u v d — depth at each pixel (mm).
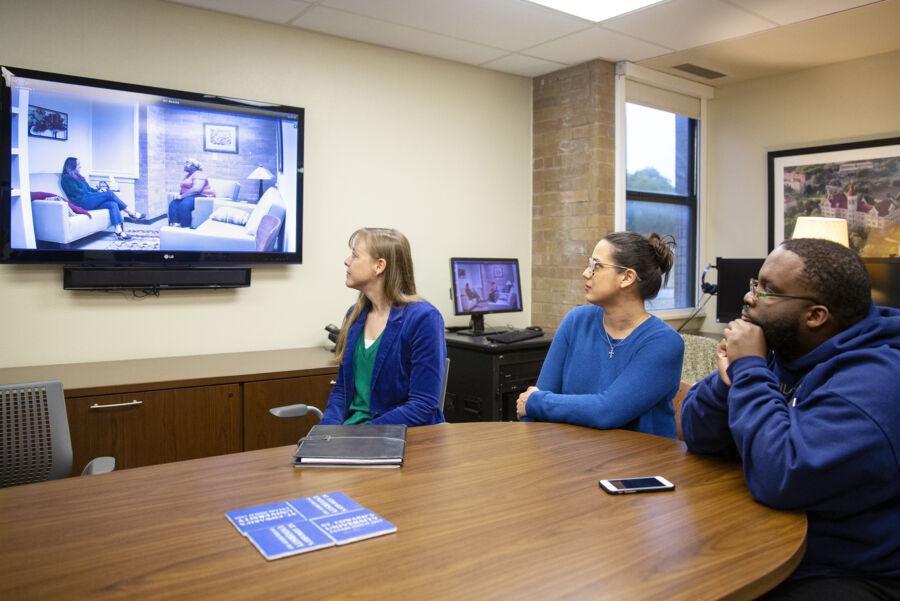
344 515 1090
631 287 1823
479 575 883
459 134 4023
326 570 893
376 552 953
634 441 1595
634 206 4324
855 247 3969
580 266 4074
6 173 2564
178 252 2961
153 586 844
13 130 2572
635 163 4301
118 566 902
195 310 3107
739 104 4551
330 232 3510
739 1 3051
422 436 1631
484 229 4172
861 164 3943
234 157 3092
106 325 2883
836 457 1034
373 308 2207
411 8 3102
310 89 3408
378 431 1591
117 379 2449
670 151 4531
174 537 1002
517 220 4352
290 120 3246
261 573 882
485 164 4160
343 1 3006
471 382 3441
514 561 927
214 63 3109
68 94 2682
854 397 1078
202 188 3010
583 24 3350
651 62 4039
